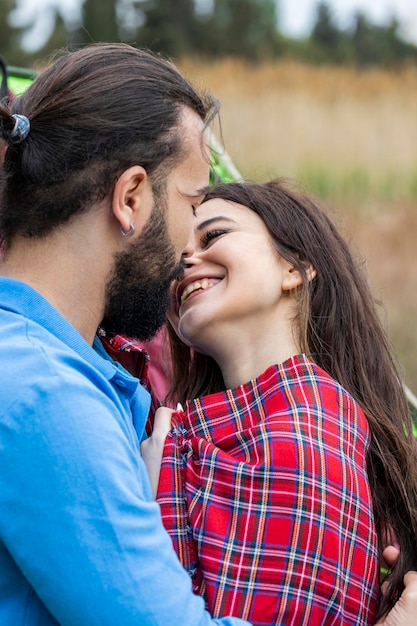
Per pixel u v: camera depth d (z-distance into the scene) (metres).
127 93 1.26
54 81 1.25
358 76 11.28
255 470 1.36
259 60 12.95
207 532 1.34
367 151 8.95
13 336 1.14
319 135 9.34
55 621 1.11
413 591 1.41
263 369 1.63
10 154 1.23
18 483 1.04
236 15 19.45
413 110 9.93
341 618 1.34
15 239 1.24
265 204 1.71
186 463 1.44
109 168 1.23
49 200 1.22
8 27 18.42
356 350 1.70
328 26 19.48
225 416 1.52
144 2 18.70
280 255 1.67
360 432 1.50
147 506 1.11
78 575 1.03
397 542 1.58
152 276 1.29
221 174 2.58
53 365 1.11
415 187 8.27
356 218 7.57
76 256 1.24
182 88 1.33
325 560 1.33
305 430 1.42
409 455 1.63
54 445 1.05
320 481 1.37
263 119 9.70
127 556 1.06
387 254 6.76
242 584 1.31
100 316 1.29
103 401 1.16
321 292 1.71
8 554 1.09
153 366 2.08
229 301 1.61
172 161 1.28
